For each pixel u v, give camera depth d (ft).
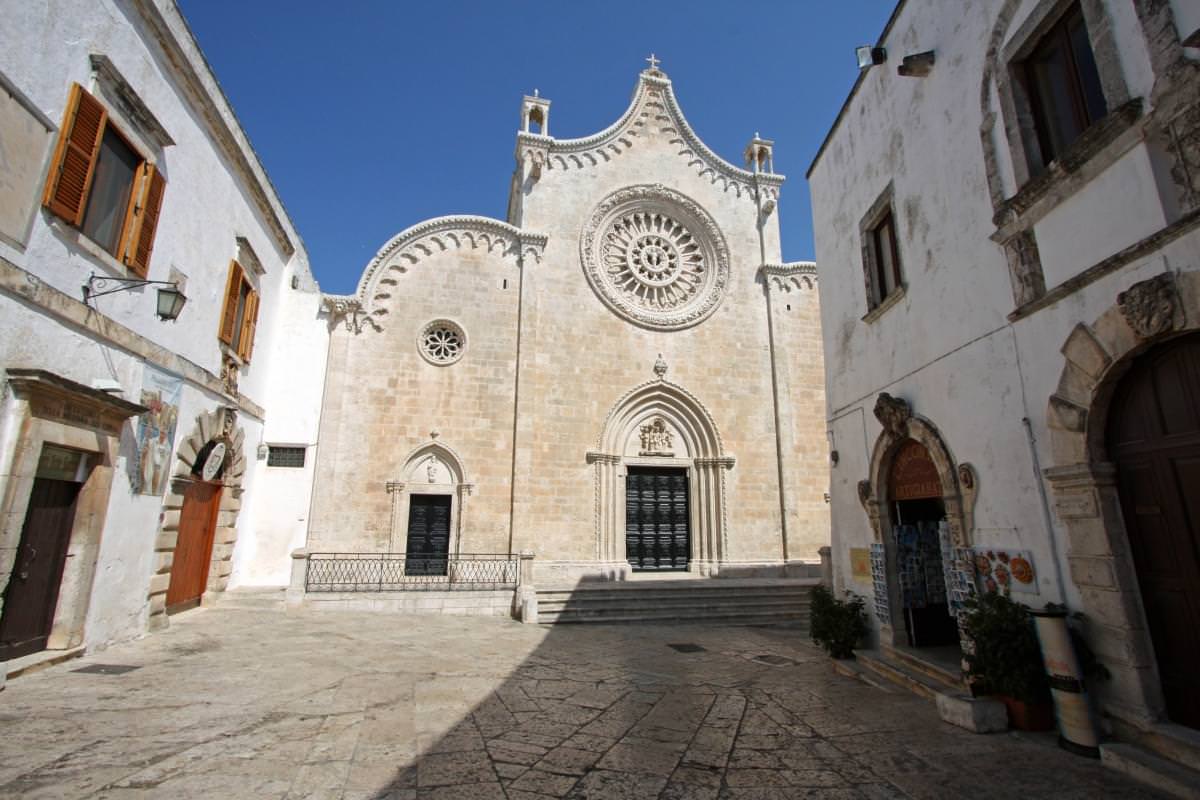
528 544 63.10
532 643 39.63
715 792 16.65
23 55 25.32
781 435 72.49
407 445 62.23
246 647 33.76
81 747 18.13
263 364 56.75
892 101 32.30
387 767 17.66
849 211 37.32
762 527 70.03
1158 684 17.81
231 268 46.09
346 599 48.78
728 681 30.32
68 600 29.04
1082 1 19.80
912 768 18.26
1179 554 17.46
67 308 27.68
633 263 76.07
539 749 19.71
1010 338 23.02
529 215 71.82
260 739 19.58
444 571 60.95
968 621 22.49
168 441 37.04
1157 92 16.90
